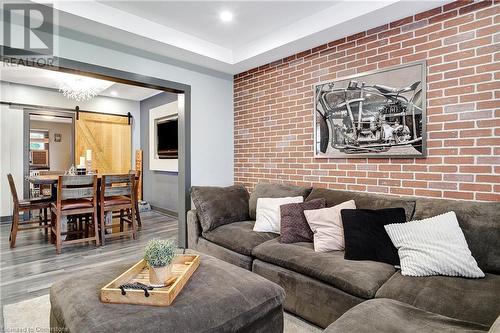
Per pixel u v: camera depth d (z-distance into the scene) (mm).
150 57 3164
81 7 2352
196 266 1714
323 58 2945
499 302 1310
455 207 1883
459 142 2105
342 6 2459
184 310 1235
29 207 3533
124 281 1459
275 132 3465
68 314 1226
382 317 1196
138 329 1097
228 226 2830
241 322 1323
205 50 3275
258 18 2752
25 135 4938
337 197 2502
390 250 1856
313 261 1898
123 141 6145
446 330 1102
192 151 3594
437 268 1609
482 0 2004
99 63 2771
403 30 2385
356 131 2684
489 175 1978
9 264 2885
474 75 2039
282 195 2930
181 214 3561
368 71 2594
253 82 3734
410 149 2350
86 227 3965
